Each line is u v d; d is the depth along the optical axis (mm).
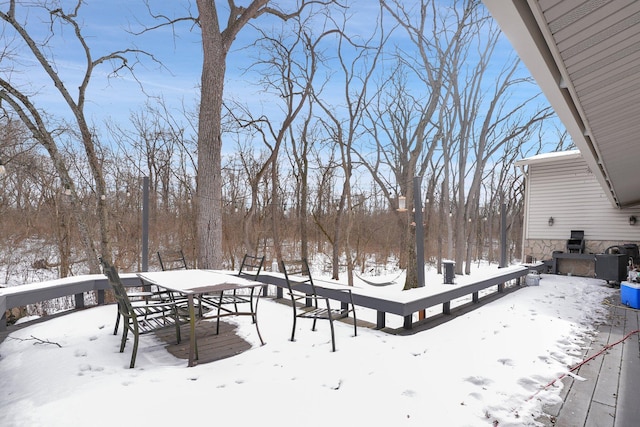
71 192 8039
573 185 10172
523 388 2682
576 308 5629
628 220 9273
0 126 8719
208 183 6738
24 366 3023
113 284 3305
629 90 2789
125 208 13094
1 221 11617
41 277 10781
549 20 1805
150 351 3402
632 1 1673
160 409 2266
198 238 6762
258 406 2328
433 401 2438
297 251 17266
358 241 15055
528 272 8281
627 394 2607
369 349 3496
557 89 2648
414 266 9414
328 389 2600
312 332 4082
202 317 3617
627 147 4566
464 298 7773
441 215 18031
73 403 2326
